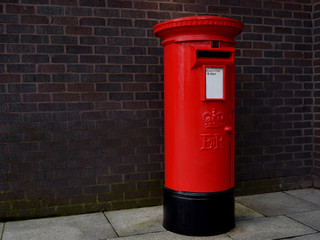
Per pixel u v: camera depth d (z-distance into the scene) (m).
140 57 4.30
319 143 5.01
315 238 3.31
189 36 3.22
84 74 4.10
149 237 3.37
